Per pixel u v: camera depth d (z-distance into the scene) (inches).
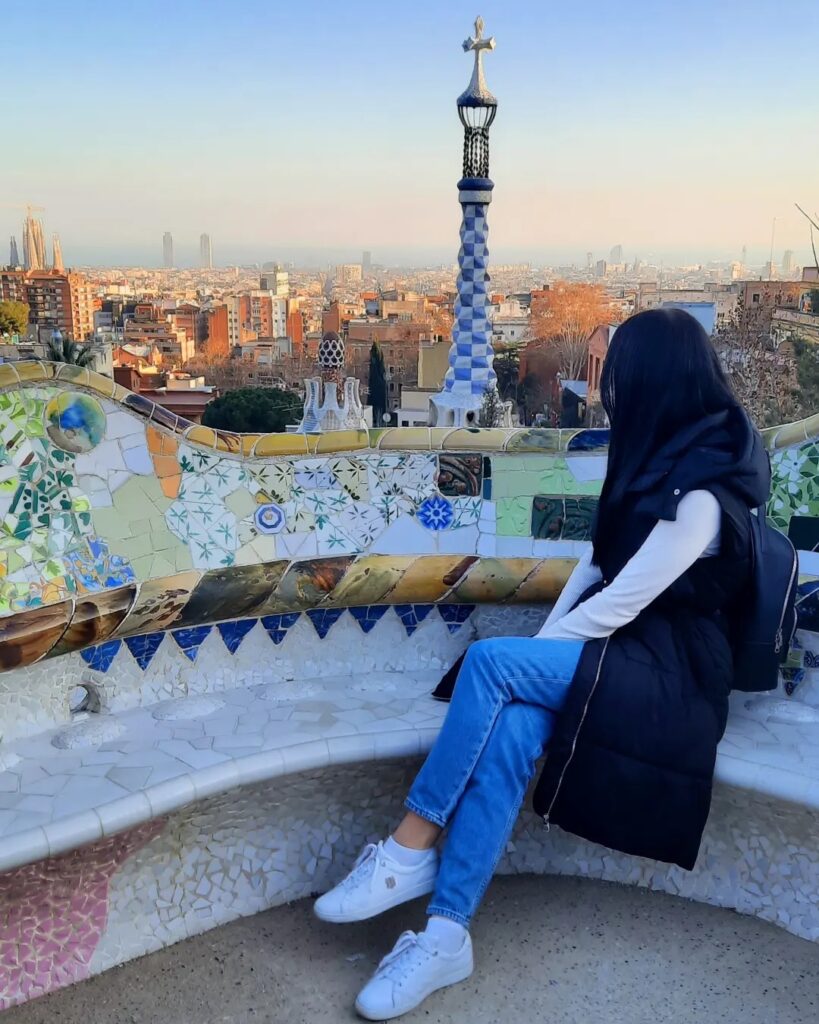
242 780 85.8
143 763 86.9
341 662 109.9
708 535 79.5
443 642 113.1
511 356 2518.5
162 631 101.6
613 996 81.5
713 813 91.3
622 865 96.4
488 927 89.6
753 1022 79.0
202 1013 79.7
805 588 100.3
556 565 110.7
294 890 93.7
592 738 78.9
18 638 87.4
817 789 83.2
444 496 114.9
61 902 81.1
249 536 106.3
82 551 94.7
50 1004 80.1
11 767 86.4
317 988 82.6
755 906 91.0
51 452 94.7
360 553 109.5
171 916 87.6
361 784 94.3
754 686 88.0
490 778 79.2
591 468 114.9
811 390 1118.4
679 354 81.3
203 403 2311.8
